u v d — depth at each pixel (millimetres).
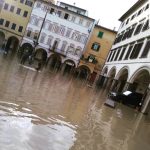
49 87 18688
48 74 31062
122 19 45812
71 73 57094
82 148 8078
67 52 57438
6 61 26812
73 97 17969
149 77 28500
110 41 57094
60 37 57406
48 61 59500
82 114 13086
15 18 57438
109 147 9070
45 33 57438
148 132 14281
